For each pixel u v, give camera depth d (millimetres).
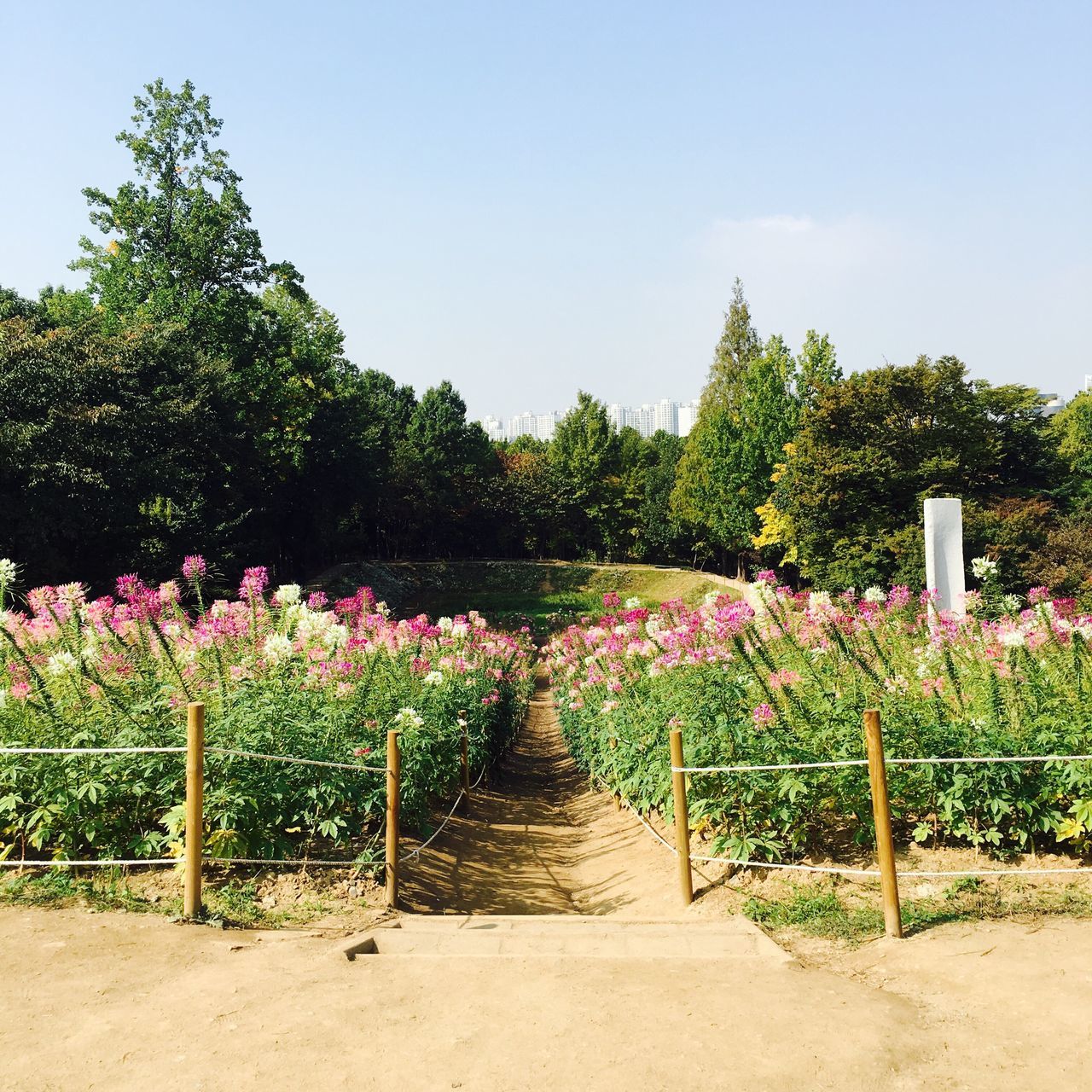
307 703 6984
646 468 77375
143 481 28125
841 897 5332
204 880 5660
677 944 4789
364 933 4922
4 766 5586
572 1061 3207
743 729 6184
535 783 15688
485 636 16828
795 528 37188
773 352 48344
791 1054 3246
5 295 32125
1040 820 5387
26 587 25453
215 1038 3414
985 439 35625
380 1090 3016
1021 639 6195
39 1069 3166
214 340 35625
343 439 49500
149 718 5992
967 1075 3090
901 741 5711
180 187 35062
